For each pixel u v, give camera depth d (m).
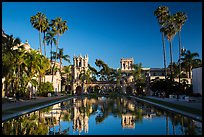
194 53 73.38
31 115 25.27
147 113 27.42
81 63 125.94
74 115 26.19
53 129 17.61
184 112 24.80
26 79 49.84
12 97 47.16
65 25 78.31
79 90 114.69
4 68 34.38
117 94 103.00
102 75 123.75
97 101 52.53
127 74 131.25
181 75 74.38
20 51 47.91
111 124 19.86
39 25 69.62
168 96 60.69
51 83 69.88
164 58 64.00
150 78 84.38
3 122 20.28
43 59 53.94
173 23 61.88
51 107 35.69
